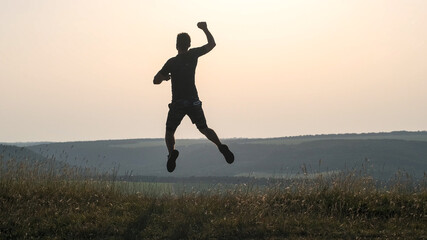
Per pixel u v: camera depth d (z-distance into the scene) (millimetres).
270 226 10086
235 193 12828
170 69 8797
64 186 13250
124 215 10844
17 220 10148
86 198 12500
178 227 9961
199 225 10227
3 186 12562
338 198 12312
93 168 14797
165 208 11555
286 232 9938
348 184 13148
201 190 13328
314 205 12141
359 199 12305
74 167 14359
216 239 9508
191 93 8797
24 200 11922
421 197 12648
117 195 13047
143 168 153000
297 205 12219
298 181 13438
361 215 11523
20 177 13383
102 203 12016
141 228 9992
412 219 11188
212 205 11750
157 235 9664
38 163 14203
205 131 8844
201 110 8844
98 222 10227
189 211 11156
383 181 13617
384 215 11547
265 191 12891
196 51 8930
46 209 11086
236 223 10195
